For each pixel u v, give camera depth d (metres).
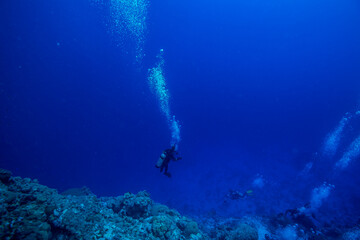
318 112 37.81
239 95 56.38
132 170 32.12
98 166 38.00
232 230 9.51
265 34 63.97
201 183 20.89
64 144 54.81
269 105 49.94
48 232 4.62
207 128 39.56
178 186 21.67
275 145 26.70
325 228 11.48
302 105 46.06
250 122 39.94
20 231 4.22
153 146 40.94
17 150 56.78
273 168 20.61
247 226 9.22
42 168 43.31
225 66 66.56
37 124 67.50
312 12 55.69
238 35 66.12
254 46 66.56
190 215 15.18
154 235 5.57
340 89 44.56
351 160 19.42
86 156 46.81
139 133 49.25
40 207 5.20
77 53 66.38
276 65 66.56
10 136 62.44
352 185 15.55
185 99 58.25
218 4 60.03
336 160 19.89
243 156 24.95
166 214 7.70
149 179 26.39
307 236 10.63
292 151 24.09
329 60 57.62
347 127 27.89
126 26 36.50
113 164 37.25
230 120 43.00
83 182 31.84
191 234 6.74
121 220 6.02
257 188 17.41
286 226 11.52
